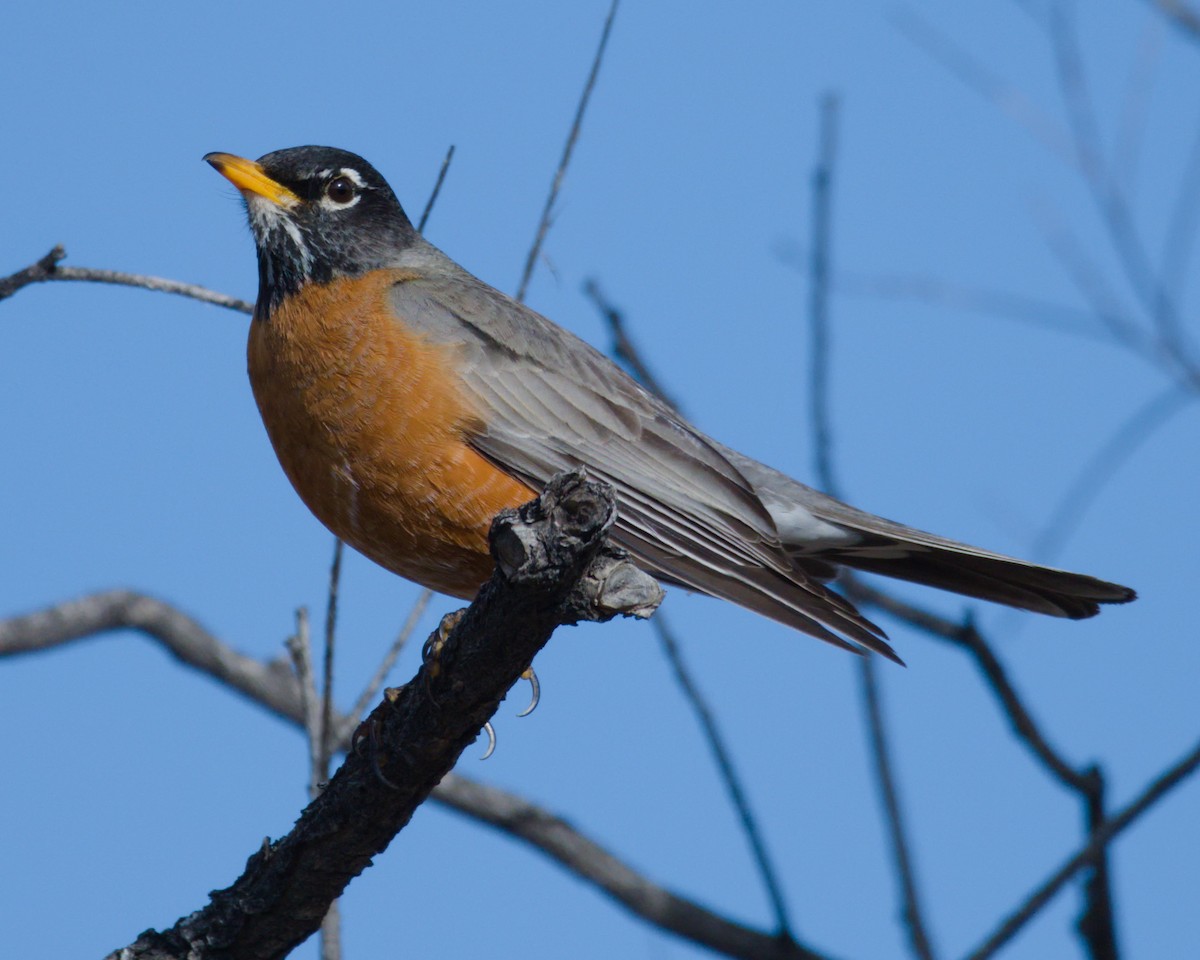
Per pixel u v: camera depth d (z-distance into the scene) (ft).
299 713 47.42
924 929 32.37
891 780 33.27
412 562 33.09
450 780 43.55
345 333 32.12
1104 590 35.60
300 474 32.68
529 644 22.30
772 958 41.88
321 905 25.94
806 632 32.65
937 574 37.60
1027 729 35.29
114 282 28.53
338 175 34.91
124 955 25.99
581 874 43.29
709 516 34.30
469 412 32.22
